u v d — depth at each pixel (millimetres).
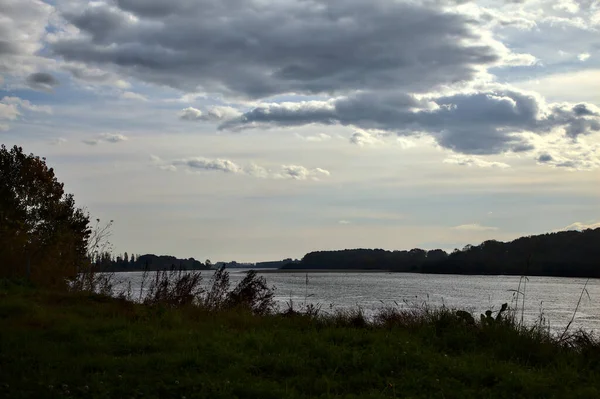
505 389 7809
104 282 22984
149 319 13461
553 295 41312
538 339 10750
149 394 7199
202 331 11938
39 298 17531
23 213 29922
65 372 8008
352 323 13570
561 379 8422
